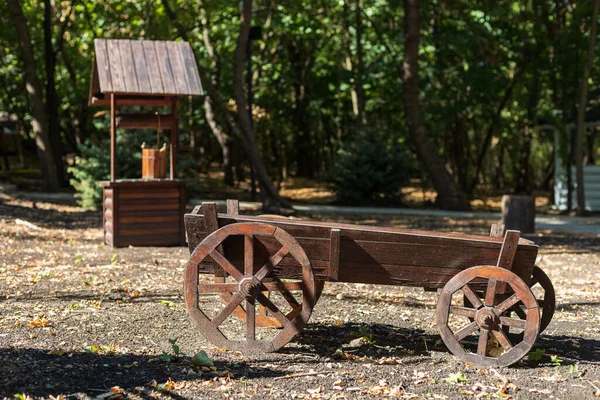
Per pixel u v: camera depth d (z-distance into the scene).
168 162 17.80
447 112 22.84
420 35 22.52
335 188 23.23
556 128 23.52
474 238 5.64
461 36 22.38
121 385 4.58
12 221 14.75
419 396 4.60
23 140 35.97
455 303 7.86
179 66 11.88
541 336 6.45
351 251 5.44
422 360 5.47
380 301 7.84
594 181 22.61
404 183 22.56
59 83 28.27
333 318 6.83
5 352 5.08
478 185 35.81
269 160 32.19
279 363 5.20
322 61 30.41
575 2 23.86
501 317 5.29
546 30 24.72
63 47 26.55
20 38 22.12
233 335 5.99
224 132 27.55
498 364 5.30
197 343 5.68
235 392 4.54
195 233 5.45
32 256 10.20
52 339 5.56
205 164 32.28
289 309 7.15
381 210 20.53
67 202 19.70
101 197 17.67
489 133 27.23
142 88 11.39
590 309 7.84
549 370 5.32
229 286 5.35
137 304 7.05
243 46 19.72
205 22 23.48
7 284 7.89
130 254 10.77
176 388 4.57
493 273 5.27
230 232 5.31
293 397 4.48
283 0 23.64
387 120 31.67
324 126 34.00
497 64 25.20
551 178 33.09
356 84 23.73
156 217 11.87
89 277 8.55
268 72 27.62
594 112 22.20
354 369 5.14
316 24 24.86
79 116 27.58
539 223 18.12
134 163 17.41
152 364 5.04
